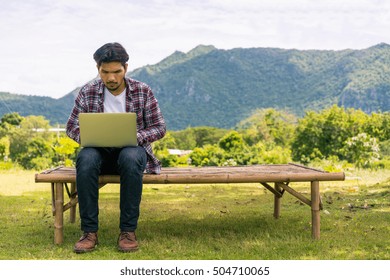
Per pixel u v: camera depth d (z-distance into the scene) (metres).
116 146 3.45
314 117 49.06
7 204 5.36
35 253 3.37
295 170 3.93
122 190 3.40
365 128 47.75
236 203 5.45
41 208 5.11
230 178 3.51
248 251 3.40
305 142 48.78
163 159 23.97
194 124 166.50
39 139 35.09
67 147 13.30
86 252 3.36
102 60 3.46
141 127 3.71
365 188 6.62
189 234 3.90
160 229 4.06
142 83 3.73
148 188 6.81
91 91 3.67
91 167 3.35
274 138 66.25
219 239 3.72
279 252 3.38
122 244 3.39
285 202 5.45
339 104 141.50
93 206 3.41
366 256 3.29
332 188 6.69
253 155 19.34
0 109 106.06
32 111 109.31
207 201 5.62
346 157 20.94
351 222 4.29
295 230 3.98
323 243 3.56
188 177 3.50
